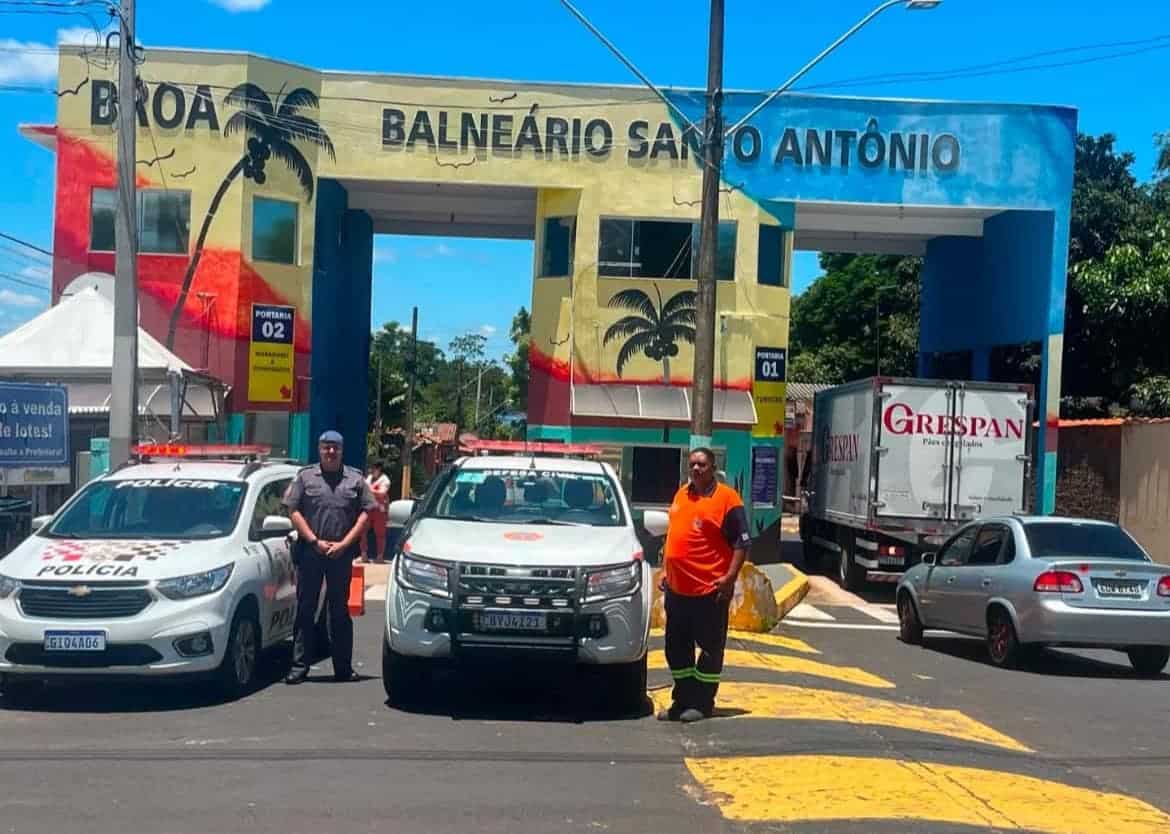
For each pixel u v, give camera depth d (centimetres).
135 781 686
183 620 884
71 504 1019
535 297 2605
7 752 754
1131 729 935
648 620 885
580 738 815
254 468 1088
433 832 600
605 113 2573
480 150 2567
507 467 1015
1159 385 2800
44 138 2528
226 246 2419
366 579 2028
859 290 4722
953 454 2006
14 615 871
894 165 2589
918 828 613
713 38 1645
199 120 2427
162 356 1989
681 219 2564
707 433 1655
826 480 2361
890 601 2059
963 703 1030
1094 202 3128
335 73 2545
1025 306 2680
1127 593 1215
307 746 775
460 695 963
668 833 605
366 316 3155
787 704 916
